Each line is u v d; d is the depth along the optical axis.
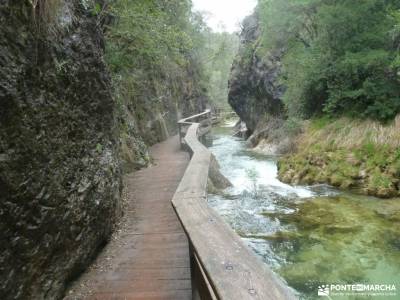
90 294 2.84
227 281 1.33
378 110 8.20
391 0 8.98
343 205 6.21
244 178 9.27
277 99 15.83
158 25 7.57
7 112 2.01
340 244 4.69
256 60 18.36
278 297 1.20
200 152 6.02
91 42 3.69
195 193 3.02
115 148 4.63
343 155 8.01
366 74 8.85
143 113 12.83
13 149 2.05
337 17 9.23
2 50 2.04
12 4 2.18
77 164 3.09
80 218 3.03
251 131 21.06
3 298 1.90
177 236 4.04
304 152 9.41
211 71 38.03
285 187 7.89
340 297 3.56
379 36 8.71
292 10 12.18
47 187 2.45
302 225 5.39
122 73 9.57
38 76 2.46
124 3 6.58
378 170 6.94
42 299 2.36
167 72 18.19
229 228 2.00
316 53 10.35
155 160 9.54
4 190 1.93
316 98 11.55
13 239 2.01
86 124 3.44
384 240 4.72
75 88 3.16
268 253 4.56
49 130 2.57
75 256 2.95
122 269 3.28
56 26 2.86
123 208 5.02
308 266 4.19
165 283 2.98
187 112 22.03
